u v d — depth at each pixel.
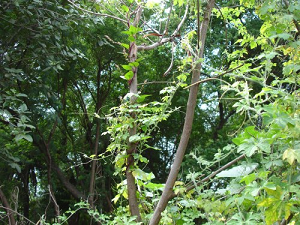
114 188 3.73
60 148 13.45
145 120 2.54
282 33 2.03
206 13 2.55
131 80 2.64
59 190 14.41
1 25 6.24
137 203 2.58
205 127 14.92
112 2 3.57
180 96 11.69
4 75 5.58
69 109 13.38
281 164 1.88
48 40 6.35
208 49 9.28
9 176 10.58
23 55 6.66
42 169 13.84
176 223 2.50
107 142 13.11
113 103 13.44
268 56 2.14
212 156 10.23
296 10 2.08
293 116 1.91
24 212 12.84
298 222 1.83
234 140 2.07
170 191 2.33
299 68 1.99
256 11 2.35
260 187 1.82
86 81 13.15
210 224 2.16
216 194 2.52
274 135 1.89
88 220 13.96
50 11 6.04
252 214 1.99
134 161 2.56
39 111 7.40
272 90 2.03
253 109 2.03
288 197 1.82
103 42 7.49
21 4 6.07
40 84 6.85
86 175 12.46
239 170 2.14
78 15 6.39
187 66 2.95
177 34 2.96
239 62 2.67
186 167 7.32
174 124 14.40
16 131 4.59
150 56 12.06
